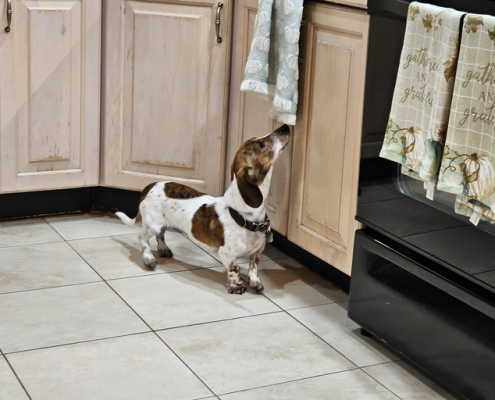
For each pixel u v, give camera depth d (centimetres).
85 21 261
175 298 221
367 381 180
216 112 265
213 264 250
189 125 269
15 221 279
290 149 233
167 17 258
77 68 266
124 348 188
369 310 197
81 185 281
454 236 166
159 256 254
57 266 239
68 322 200
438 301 172
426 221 174
